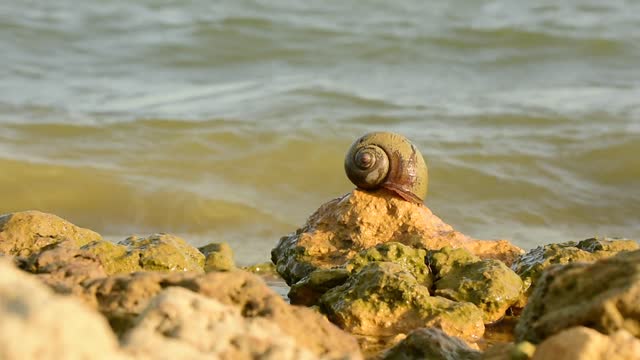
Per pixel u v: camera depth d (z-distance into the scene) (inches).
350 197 738.8
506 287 631.8
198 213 1031.6
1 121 1236.5
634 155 1168.2
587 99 1386.6
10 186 1064.2
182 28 1749.5
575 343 436.5
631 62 1616.6
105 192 1065.5
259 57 1640.0
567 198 1078.4
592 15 1893.5
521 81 1513.3
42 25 1754.4
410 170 735.1
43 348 326.0
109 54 1631.4
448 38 1715.1
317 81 1476.4
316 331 460.8
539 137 1223.5
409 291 603.2
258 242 956.0
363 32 1742.1
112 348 352.8
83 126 1222.3
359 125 1263.5
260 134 1211.2
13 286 346.6
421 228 724.7
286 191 1103.6
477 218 1032.2
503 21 1828.2
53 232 664.4
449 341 519.2
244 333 414.6
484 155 1164.5
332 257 716.0
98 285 479.8
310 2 1964.8
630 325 462.3
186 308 418.9
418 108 1344.7
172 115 1278.3
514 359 458.3
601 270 482.0
